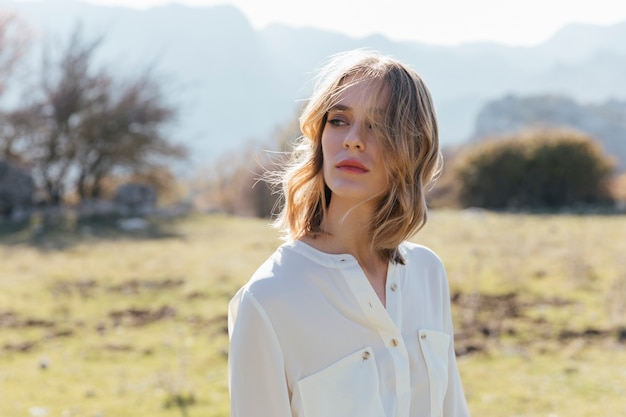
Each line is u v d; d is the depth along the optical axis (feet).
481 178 74.59
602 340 22.99
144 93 75.82
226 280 33.76
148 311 28.43
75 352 22.90
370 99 5.02
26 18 73.10
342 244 5.32
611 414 17.11
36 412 17.35
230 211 87.35
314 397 4.83
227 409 17.81
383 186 5.19
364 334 5.03
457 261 36.65
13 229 54.34
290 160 5.67
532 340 23.25
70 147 73.10
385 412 4.97
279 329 4.84
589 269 33.27
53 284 33.50
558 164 72.02
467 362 21.27
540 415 17.13
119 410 17.67
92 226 56.24
